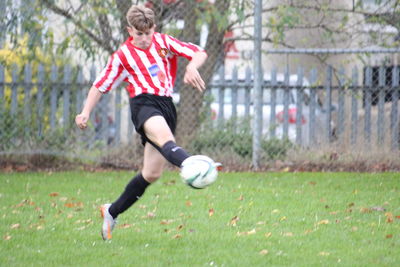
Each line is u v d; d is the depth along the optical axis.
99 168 35.12
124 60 18.09
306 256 17.50
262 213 23.38
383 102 35.44
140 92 18.03
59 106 35.06
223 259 17.19
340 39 37.59
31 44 34.09
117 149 35.44
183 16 35.19
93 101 18.28
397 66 38.16
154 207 24.56
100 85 18.30
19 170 34.03
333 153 35.41
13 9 33.97
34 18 34.00
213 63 35.81
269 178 31.78
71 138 35.12
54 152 34.81
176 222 21.94
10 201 25.59
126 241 19.28
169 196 26.75
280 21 34.66
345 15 36.50
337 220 22.11
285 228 21.00
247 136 35.50
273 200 25.98
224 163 35.28
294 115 37.78
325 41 38.62
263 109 38.06
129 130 35.38
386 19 36.03
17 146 34.75
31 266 16.47
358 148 35.47
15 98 34.59
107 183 30.17
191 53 17.98
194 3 35.00
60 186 29.17
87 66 35.41
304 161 35.41
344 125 35.94
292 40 41.66
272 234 20.09
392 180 31.17
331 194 27.42
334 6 37.75
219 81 35.56
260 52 34.47
